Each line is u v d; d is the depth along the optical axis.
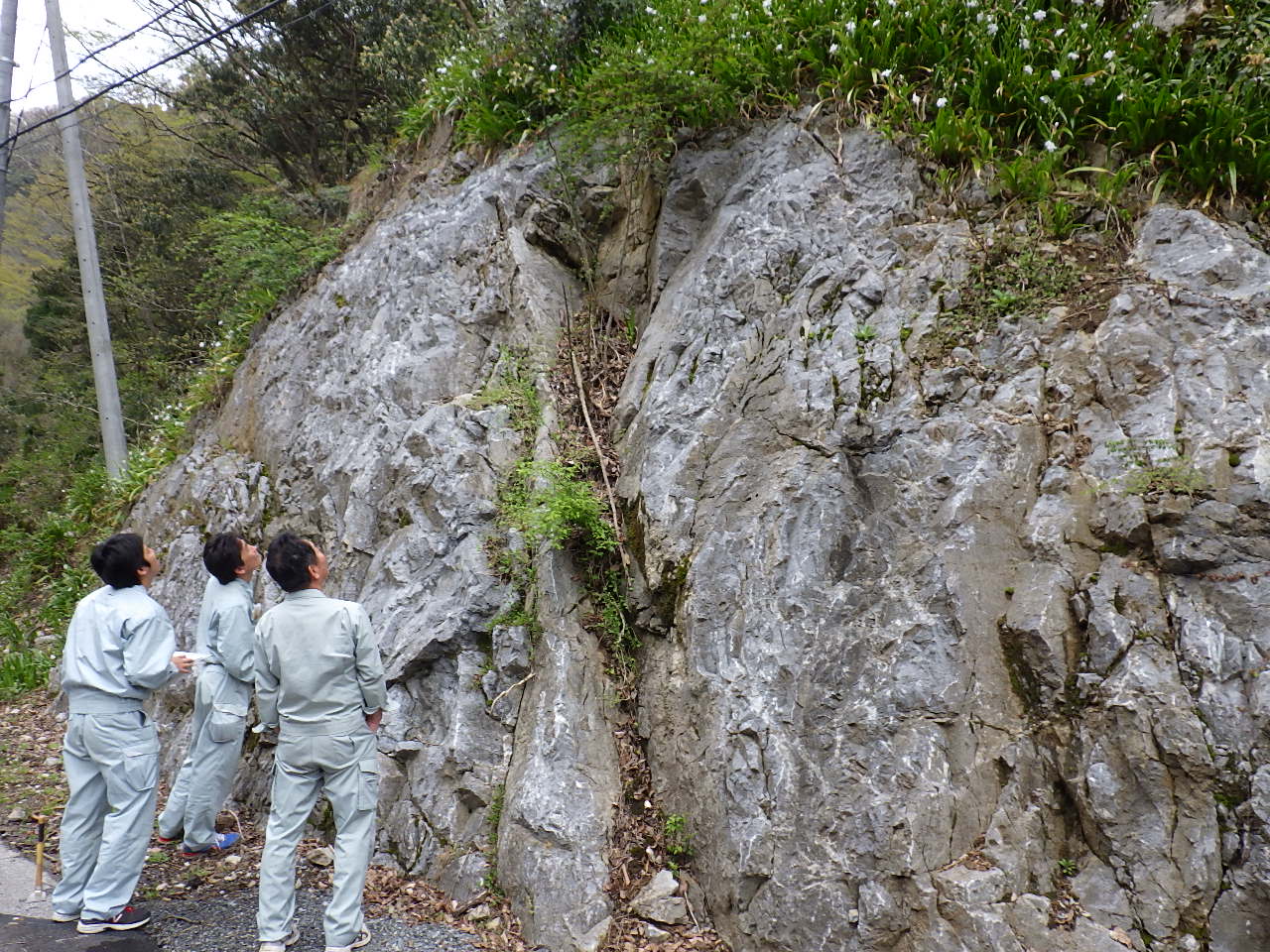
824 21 5.70
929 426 4.09
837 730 3.71
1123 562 3.52
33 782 5.87
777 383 4.58
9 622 9.03
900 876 3.34
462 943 3.73
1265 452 3.44
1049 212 4.50
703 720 4.03
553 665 4.46
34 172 18.84
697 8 6.38
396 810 4.54
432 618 4.86
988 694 3.54
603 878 3.84
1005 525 3.80
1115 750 3.24
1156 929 3.01
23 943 3.71
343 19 13.16
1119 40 5.06
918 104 5.18
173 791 4.66
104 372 10.86
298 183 15.07
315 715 3.64
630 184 6.32
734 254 5.18
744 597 4.16
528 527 4.75
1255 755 3.05
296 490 6.59
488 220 6.66
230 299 11.77
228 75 14.29
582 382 5.59
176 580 6.88
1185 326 3.84
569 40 6.94
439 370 6.15
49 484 12.98
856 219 4.98
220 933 3.84
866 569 3.97
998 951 3.09
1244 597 3.26
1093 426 3.84
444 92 7.79
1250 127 4.37
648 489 4.69
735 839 3.70
